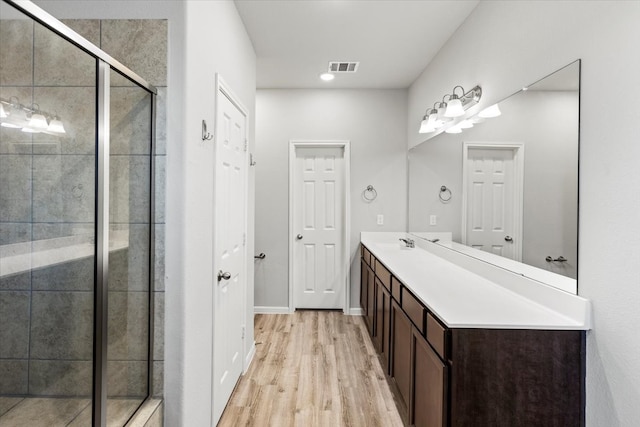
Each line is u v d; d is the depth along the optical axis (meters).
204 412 1.90
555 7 1.69
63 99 1.33
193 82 1.67
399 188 4.32
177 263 1.62
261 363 3.00
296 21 2.74
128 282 1.61
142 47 1.60
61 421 1.38
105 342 1.42
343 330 3.79
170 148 1.60
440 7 2.54
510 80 2.09
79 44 1.23
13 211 1.41
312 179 4.42
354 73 3.82
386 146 4.32
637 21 1.26
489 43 2.34
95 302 1.38
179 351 1.62
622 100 1.32
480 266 2.36
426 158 3.58
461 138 2.75
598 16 1.43
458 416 1.47
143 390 1.61
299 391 2.56
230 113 2.37
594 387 1.44
